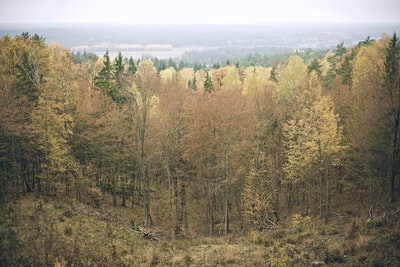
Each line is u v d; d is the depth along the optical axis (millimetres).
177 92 46312
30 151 35531
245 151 35688
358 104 37219
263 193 33531
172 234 30281
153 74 47250
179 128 36312
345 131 37750
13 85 36844
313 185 38062
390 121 31469
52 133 33531
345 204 36938
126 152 38938
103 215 31266
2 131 32188
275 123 42188
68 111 36781
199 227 38469
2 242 22266
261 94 49062
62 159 33781
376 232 21797
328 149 31625
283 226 31875
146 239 27469
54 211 28578
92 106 39375
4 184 33406
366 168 34531
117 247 24016
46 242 22750
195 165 36531
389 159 33406
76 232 25453
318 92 43312
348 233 22750
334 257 19562
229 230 36906
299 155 34875
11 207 28000
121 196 44344
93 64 63219
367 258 18734
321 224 28797
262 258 21281
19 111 33281
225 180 33844
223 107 35250
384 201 32688
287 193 41594
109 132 37875
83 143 38625
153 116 39969
